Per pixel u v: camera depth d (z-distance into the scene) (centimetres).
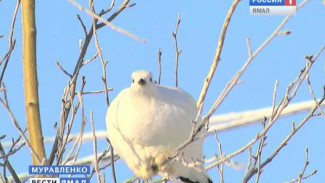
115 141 1155
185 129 1123
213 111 917
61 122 1105
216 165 1125
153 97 1113
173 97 1132
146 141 1128
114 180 1044
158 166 1161
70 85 1155
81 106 984
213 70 941
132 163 1168
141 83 1100
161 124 1114
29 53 1331
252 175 1058
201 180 1177
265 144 1050
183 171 1165
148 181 1186
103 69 1031
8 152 1114
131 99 1118
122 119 1127
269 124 963
